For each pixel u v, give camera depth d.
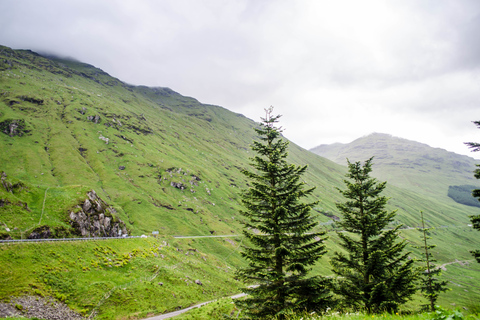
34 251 49.34
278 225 18.80
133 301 53.00
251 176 21.09
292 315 16.16
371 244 23.73
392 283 19.78
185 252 116.19
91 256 60.16
